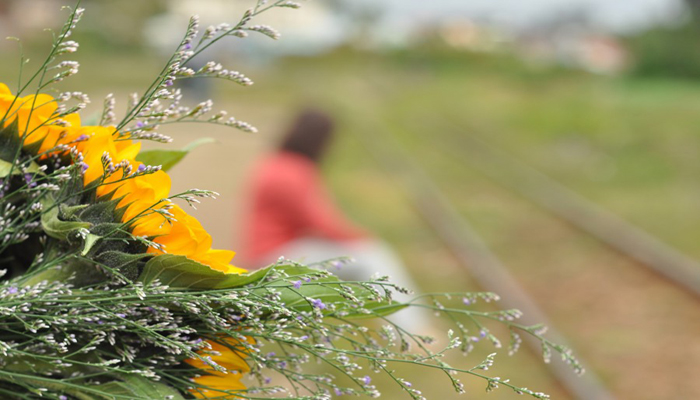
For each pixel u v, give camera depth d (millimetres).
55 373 1035
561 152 18328
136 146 1045
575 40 53250
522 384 5613
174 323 1036
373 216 11273
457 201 12578
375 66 53031
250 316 1001
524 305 7301
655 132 19328
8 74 23734
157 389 1021
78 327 1011
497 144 19688
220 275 1005
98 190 1021
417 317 4520
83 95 1016
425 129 22562
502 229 10727
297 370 1086
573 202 12500
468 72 49625
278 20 51406
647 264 8688
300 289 1067
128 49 51500
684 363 6172
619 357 6281
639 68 38750
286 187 4516
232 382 1103
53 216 1003
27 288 988
